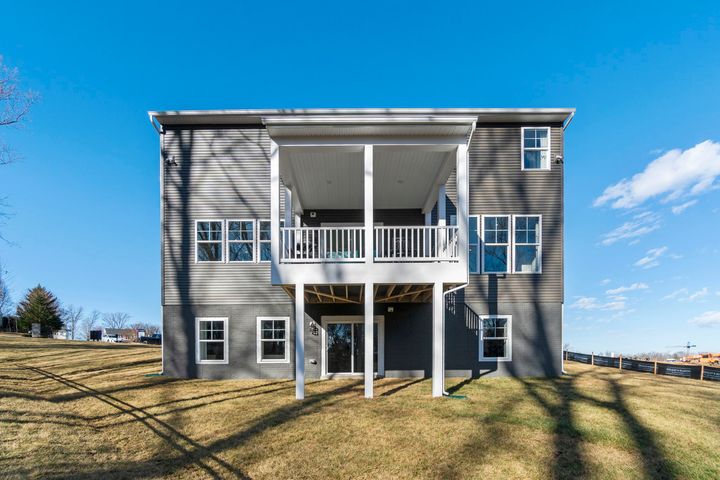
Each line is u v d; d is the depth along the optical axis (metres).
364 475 4.73
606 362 13.42
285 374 10.85
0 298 36.06
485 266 11.05
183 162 11.20
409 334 10.95
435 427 6.28
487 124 11.25
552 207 11.16
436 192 10.21
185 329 10.92
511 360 10.87
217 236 11.14
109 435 5.97
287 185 9.66
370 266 7.88
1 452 5.07
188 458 5.17
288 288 8.78
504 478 4.69
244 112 10.80
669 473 4.86
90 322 61.25
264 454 5.29
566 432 6.11
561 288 11.03
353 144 8.05
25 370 11.10
